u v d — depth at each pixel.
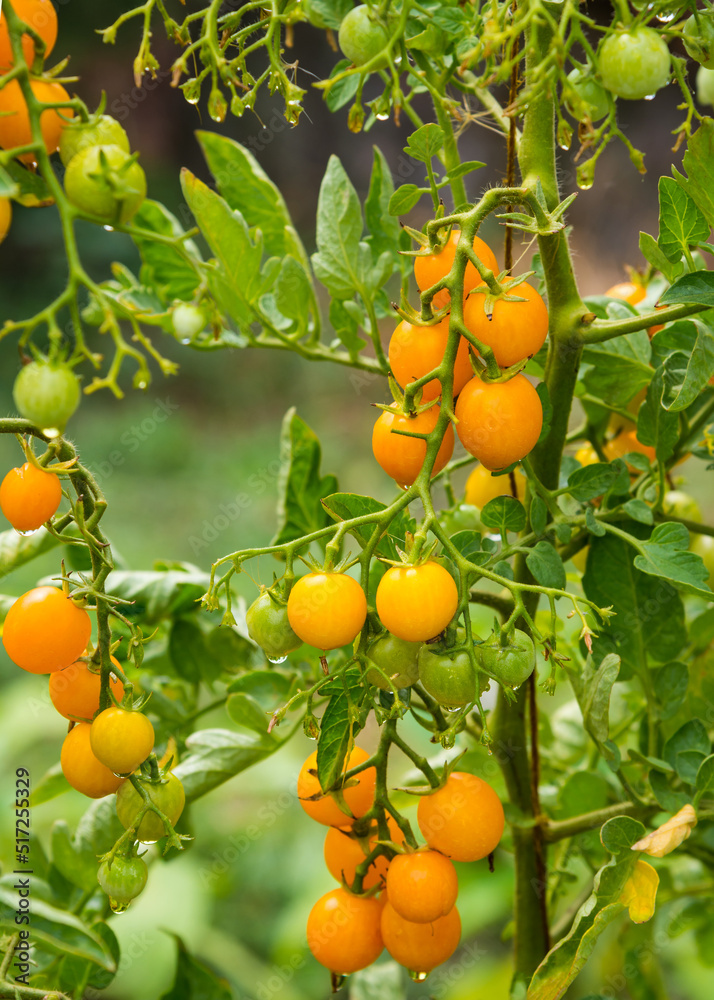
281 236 0.96
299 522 0.96
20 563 0.92
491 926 1.86
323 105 4.82
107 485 3.83
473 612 1.44
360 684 0.77
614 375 0.89
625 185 3.44
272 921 2.07
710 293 0.78
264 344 0.93
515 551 0.83
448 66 0.89
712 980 1.58
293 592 0.75
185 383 4.63
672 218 0.83
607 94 0.76
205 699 1.49
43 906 0.87
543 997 0.77
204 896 1.83
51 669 0.78
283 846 2.15
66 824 0.92
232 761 0.91
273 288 0.95
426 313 0.76
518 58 0.76
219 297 0.90
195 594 0.96
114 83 4.91
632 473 0.94
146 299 0.94
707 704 0.94
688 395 0.80
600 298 0.90
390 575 0.75
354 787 0.82
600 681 0.81
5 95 0.73
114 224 0.73
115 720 0.77
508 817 0.90
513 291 0.76
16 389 0.71
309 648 0.95
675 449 0.93
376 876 0.83
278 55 0.82
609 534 0.89
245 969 1.77
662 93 3.34
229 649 0.97
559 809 0.95
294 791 1.86
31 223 4.81
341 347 1.03
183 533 3.61
